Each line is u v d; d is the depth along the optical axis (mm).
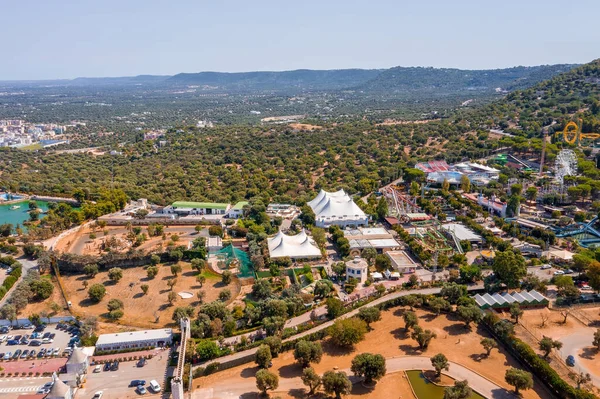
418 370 174625
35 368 174250
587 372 169375
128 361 179375
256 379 162250
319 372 172250
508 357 182875
